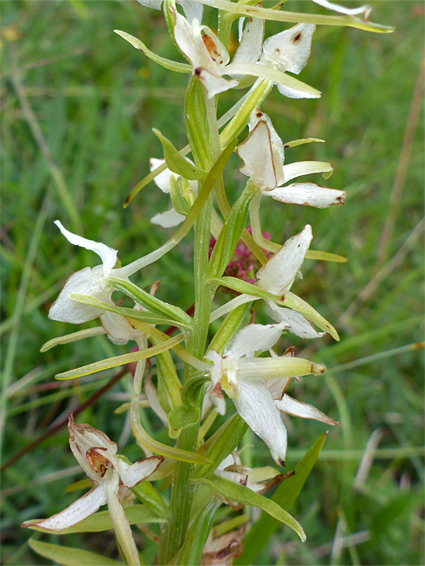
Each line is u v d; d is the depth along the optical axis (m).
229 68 0.08
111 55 0.24
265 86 0.09
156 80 0.23
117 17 0.24
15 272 0.17
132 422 0.09
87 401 0.14
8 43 0.22
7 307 0.18
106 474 0.09
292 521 0.09
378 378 0.19
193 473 0.09
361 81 0.27
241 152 0.08
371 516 0.16
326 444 0.17
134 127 0.23
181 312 0.09
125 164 0.21
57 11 0.25
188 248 0.18
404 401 0.19
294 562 0.16
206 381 0.08
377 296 0.21
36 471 0.15
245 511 0.12
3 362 0.17
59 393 0.15
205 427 0.10
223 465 0.10
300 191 0.09
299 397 0.18
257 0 0.08
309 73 0.23
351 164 0.23
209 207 0.09
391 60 0.27
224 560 0.10
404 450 0.17
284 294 0.09
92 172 0.21
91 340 0.17
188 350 0.09
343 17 0.08
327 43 0.24
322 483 0.17
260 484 0.10
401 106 0.26
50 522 0.08
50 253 0.19
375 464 0.18
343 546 0.16
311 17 0.08
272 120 0.22
